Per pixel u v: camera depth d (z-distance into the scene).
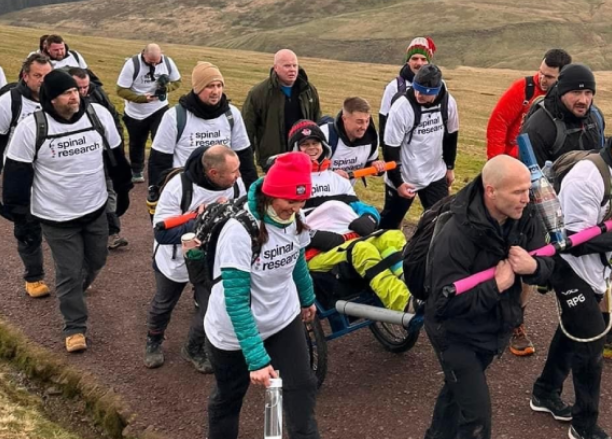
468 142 25.12
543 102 5.84
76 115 6.25
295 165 3.98
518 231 4.11
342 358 6.52
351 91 45.44
